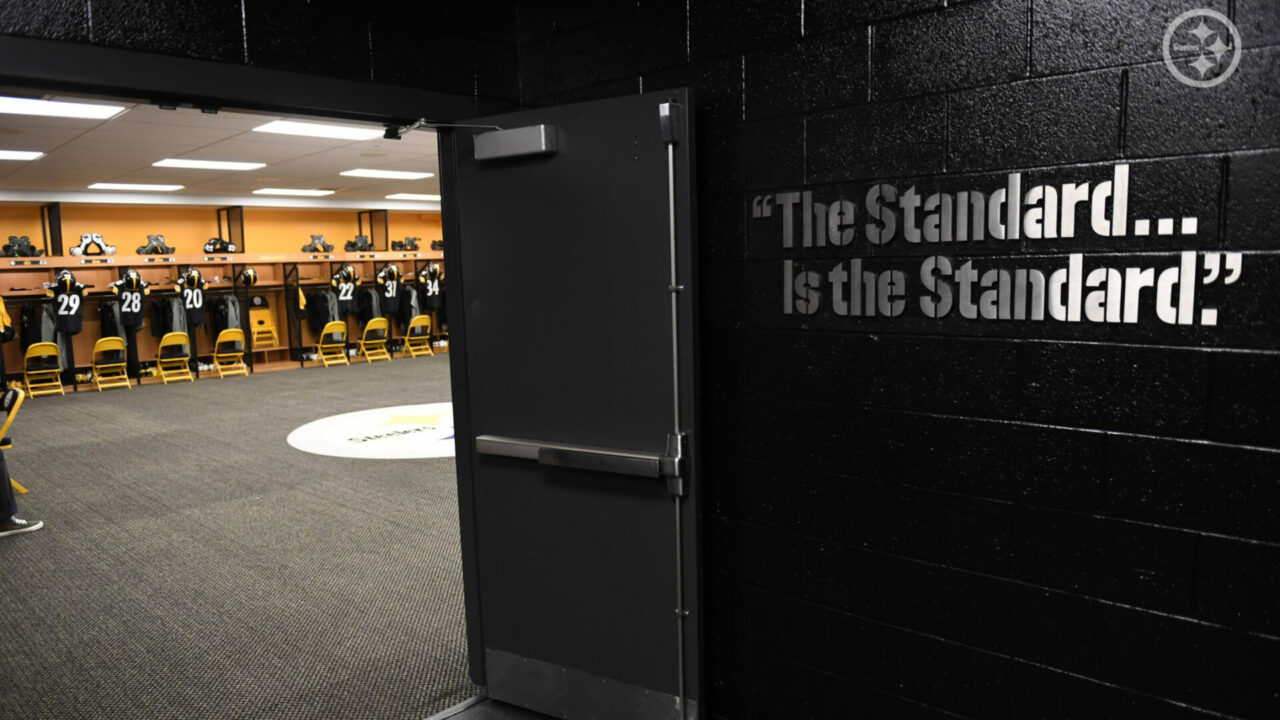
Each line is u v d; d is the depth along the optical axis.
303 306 13.45
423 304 15.04
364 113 2.27
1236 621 1.57
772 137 2.12
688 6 2.24
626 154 2.18
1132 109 1.58
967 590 1.92
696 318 2.17
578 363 2.34
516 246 2.40
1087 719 1.77
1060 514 1.76
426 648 3.15
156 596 3.71
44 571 4.07
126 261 11.77
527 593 2.55
